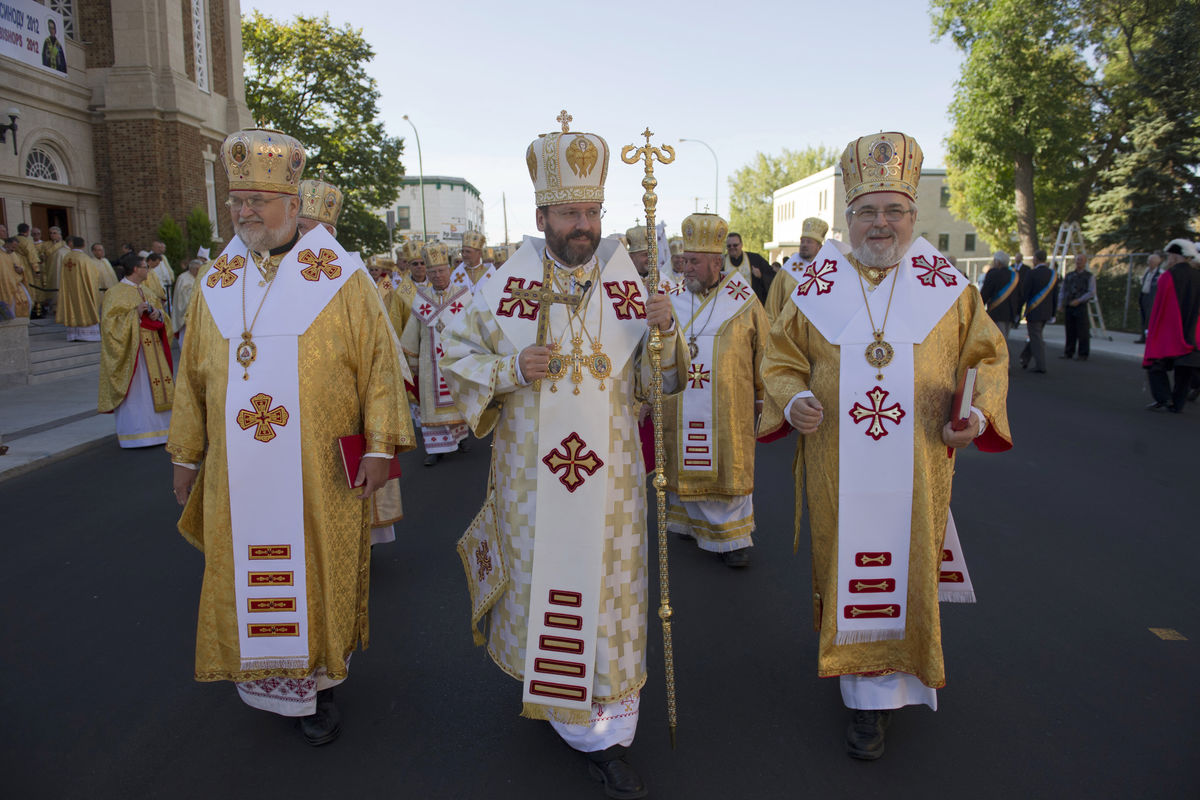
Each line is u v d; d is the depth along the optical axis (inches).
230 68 923.4
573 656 107.7
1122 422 366.3
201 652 118.5
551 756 118.6
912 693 119.3
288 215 120.1
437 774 114.2
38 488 273.6
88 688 139.6
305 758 118.3
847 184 122.3
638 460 114.7
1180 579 181.6
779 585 182.4
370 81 1454.2
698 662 146.7
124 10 756.0
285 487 115.5
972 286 121.0
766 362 126.0
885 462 116.7
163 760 118.1
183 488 122.4
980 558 195.8
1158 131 914.1
